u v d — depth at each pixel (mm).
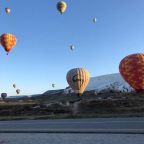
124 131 17812
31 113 47250
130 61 71812
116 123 22797
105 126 21453
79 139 16188
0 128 23953
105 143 14656
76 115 35125
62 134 18375
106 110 45094
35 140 16656
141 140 14961
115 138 15875
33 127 23391
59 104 49844
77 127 21828
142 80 70938
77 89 71000
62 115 37062
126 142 14617
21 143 15977
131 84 72625
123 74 73312
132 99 52250
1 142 16578
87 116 33062
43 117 35250
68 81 72062
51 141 16062
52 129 21078
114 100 50906
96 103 48844
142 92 71750
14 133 20250
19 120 33125
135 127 20000
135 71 71062
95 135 17250
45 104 51906
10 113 49031
